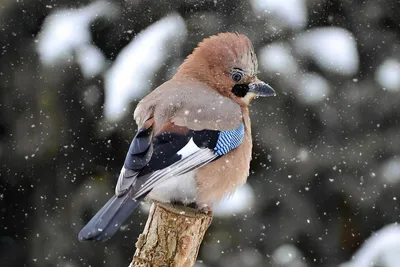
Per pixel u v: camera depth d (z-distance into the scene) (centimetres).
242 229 1200
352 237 1248
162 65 1170
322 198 1226
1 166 1259
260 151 1178
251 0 1202
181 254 796
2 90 1242
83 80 1228
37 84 1236
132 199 777
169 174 820
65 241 1250
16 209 1275
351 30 1249
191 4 1199
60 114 1235
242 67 971
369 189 1226
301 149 1181
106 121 1188
